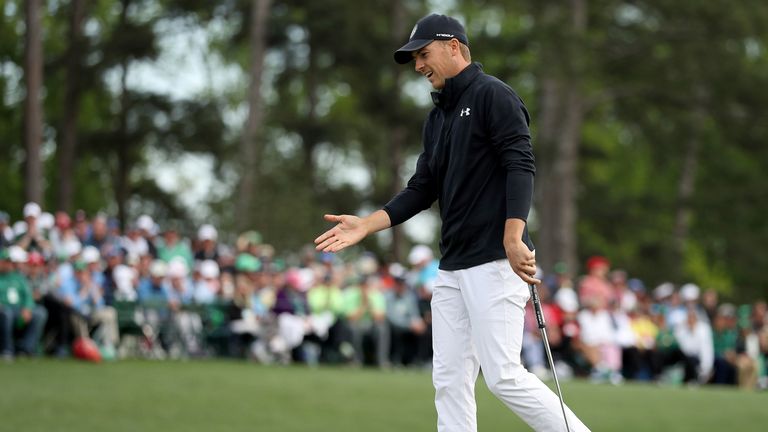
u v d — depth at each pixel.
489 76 23.19
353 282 73.19
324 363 68.88
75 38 122.38
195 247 73.00
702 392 56.09
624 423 43.28
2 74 125.75
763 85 129.88
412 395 48.78
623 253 160.88
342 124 139.00
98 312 60.47
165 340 65.19
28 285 56.72
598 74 128.25
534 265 22.14
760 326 81.75
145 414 40.03
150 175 144.50
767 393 58.19
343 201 140.62
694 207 146.12
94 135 129.38
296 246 108.38
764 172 155.88
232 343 67.25
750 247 152.62
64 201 123.06
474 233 22.94
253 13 121.44
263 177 114.44
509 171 22.42
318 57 135.25
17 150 129.00
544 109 126.50
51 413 39.03
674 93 134.12
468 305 22.97
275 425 39.34
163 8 129.25
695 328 75.94
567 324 71.81
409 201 24.17
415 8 134.25
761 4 126.38
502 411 44.38
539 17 119.56
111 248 65.12
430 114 24.36
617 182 176.50
